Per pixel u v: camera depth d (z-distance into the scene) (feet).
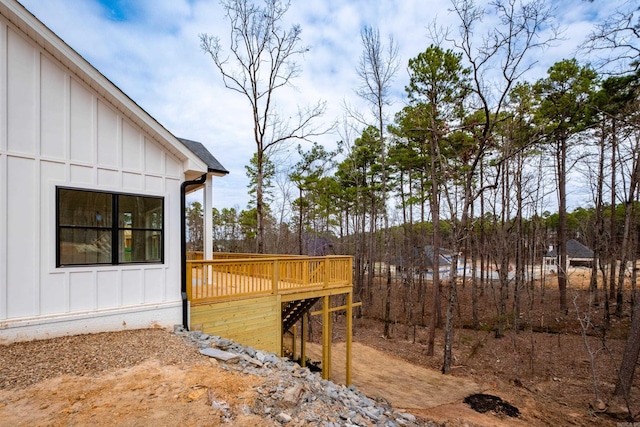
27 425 9.08
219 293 22.52
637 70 28.43
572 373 31.86
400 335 49.29
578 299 54.19
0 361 12.90
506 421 23.36
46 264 15.74
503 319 44.42
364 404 16.22
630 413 23.32
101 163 17.60
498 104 32.53
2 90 14.83
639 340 25.30
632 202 40.63
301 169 76.89
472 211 43.37
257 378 13.53
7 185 14.83
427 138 43.24
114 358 14.08
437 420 22.07
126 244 18.39
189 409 10.46
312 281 26.91
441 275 97.50
